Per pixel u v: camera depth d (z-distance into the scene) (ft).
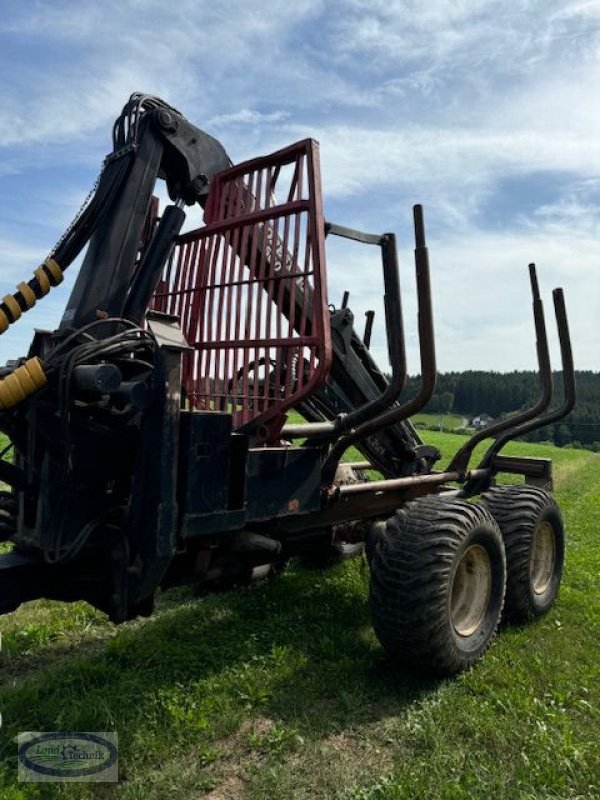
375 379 15.19
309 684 11.25
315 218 10.48
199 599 15.69
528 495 15.15
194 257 12.72
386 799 8.13
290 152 11.10
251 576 15.98
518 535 14.37
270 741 9.37
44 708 10.07
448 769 8.79
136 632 13.42
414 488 16.19
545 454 114.32
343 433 11.71
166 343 8.91
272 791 8.32
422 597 10.88
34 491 9.18
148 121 11.41
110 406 9.39
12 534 9.75
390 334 11.86
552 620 15.05
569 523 30.12
